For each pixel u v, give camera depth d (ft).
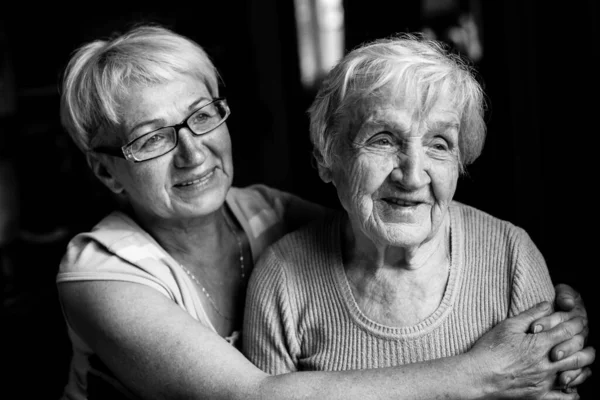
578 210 10.09
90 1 11.00
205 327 4.47
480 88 4.25
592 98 9.63
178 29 11.89
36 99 10.37
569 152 10.05
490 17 10.46
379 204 4.11
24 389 9.12
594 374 7.06
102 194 10.56
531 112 10.26
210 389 4.17
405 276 4.32
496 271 4.33
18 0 10.45
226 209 5.48
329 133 4.26
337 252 4.55
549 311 4.19
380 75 3.94
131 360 4.43
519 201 10.61
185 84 4.73
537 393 4.05
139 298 4.56
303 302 4.54
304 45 12.54
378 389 3.93
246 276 5.35
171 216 4.87
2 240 10.16
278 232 5.48
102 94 4.67
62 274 4.79
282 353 4.52
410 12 11.51
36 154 10.26
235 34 12.43
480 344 4.03
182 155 4.68
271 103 12.66
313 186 13.00
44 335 9.34
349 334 4.36
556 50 9.91
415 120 3.94
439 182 4.06
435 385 3.90
